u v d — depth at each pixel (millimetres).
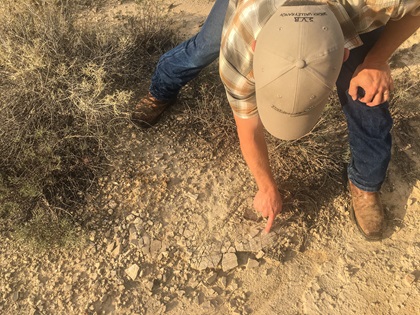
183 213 2402
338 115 2756
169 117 2727
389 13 1604
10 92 2547
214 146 2619
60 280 2189
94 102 2486
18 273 2199
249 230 2359
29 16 2902
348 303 2186
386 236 2395
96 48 2834
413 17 1692
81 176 2465
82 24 3107
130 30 3047
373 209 2363
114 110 2457
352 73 1993
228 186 2496
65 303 2135
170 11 3389
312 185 2494
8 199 2365
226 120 2699
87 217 2354
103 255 2258
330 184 2512
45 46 2641
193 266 2250
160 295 2180
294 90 1394
